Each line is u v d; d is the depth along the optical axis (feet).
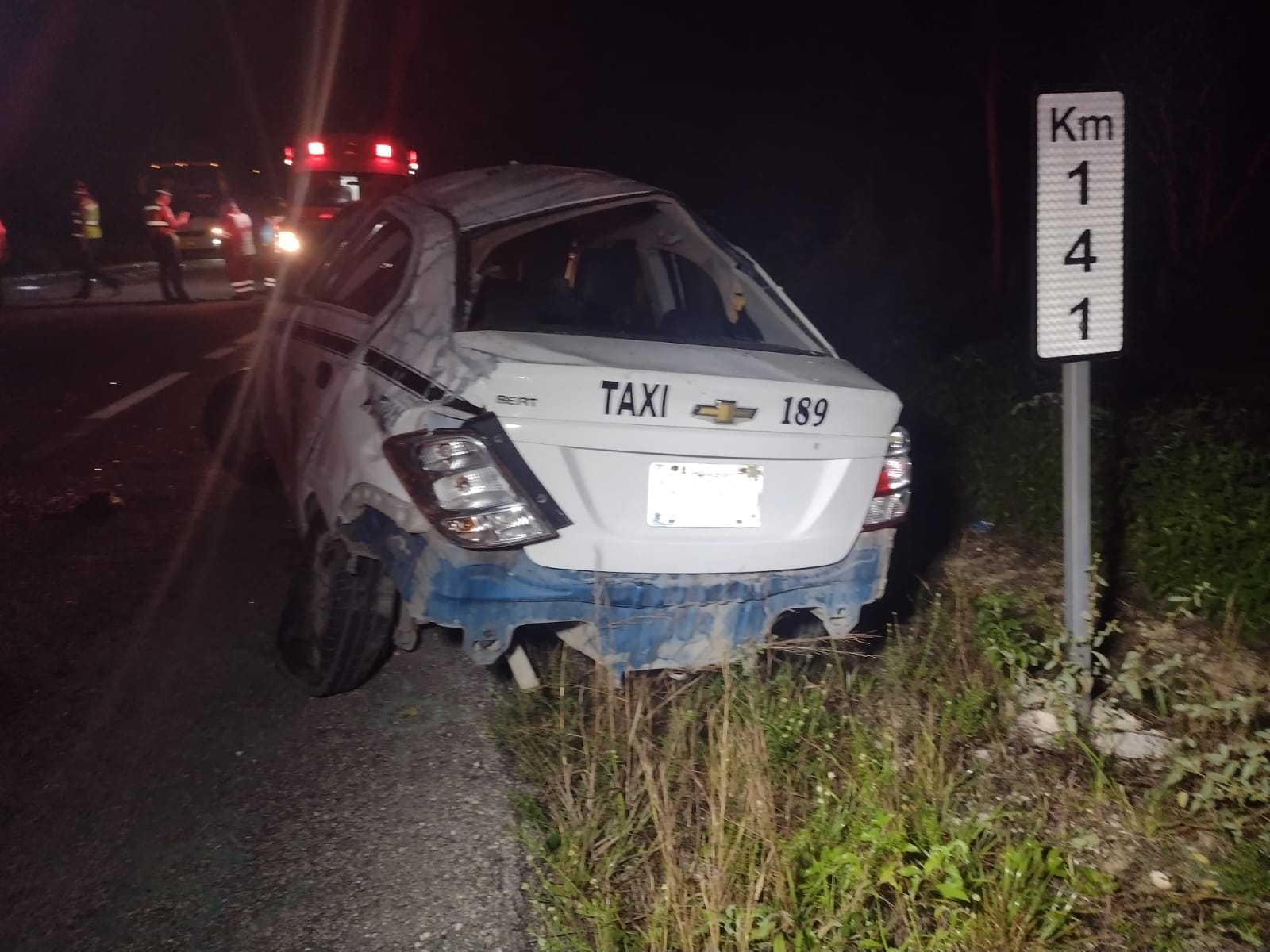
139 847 11.57
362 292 15.99
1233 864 11.54
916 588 18.72
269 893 10.96
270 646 16.01
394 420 12.41
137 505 22.29
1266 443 20.94
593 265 16.17
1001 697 14.24
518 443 11.87
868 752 12.69
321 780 12.78
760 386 12.57
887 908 11.01
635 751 12.76
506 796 12.56
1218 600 16.92
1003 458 22.12
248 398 23.61
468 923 10.66
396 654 15.76
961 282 44.60
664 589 12.66
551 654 15.39
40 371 35.78
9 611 17.07
